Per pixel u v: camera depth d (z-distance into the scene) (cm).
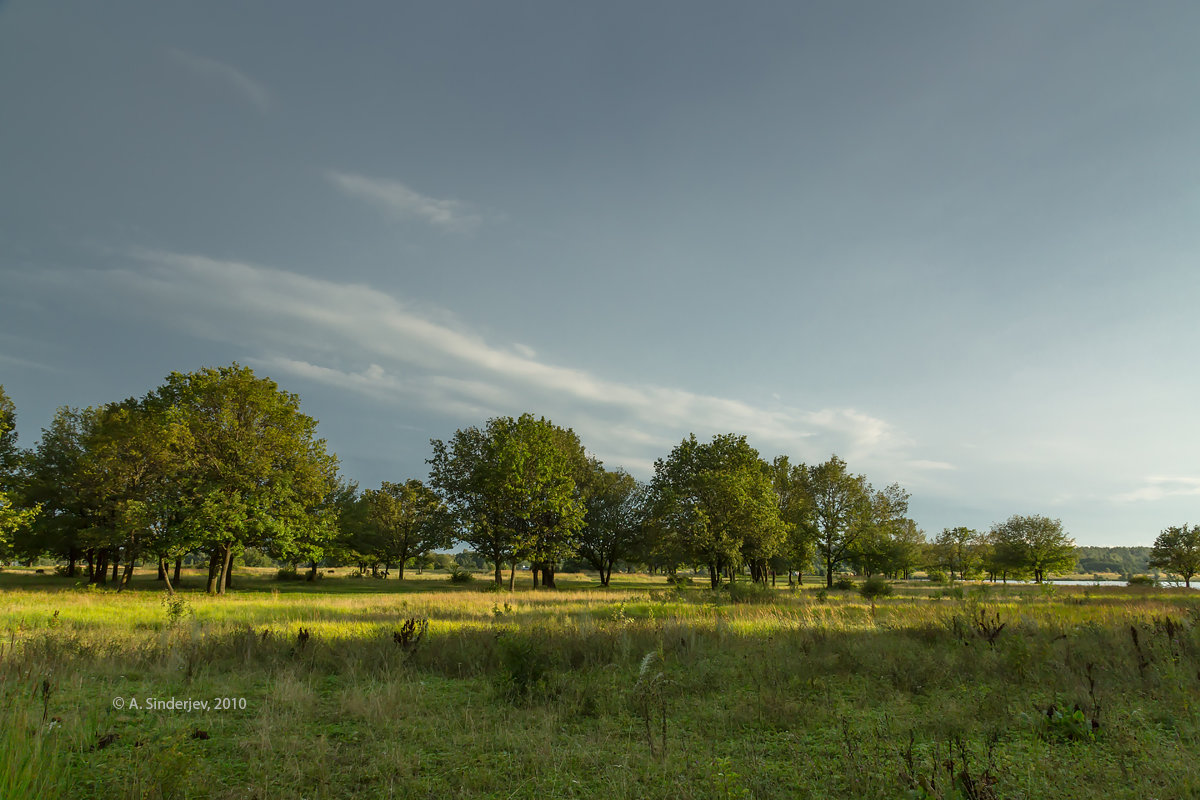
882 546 6228
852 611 2131
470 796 488
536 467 4891
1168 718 694
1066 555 6438
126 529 3572
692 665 1042
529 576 9662
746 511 4319
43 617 1694
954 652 1112
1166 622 1262
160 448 3681
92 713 670
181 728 655
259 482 3959
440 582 6125
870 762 550
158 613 1953
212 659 1039
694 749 616
